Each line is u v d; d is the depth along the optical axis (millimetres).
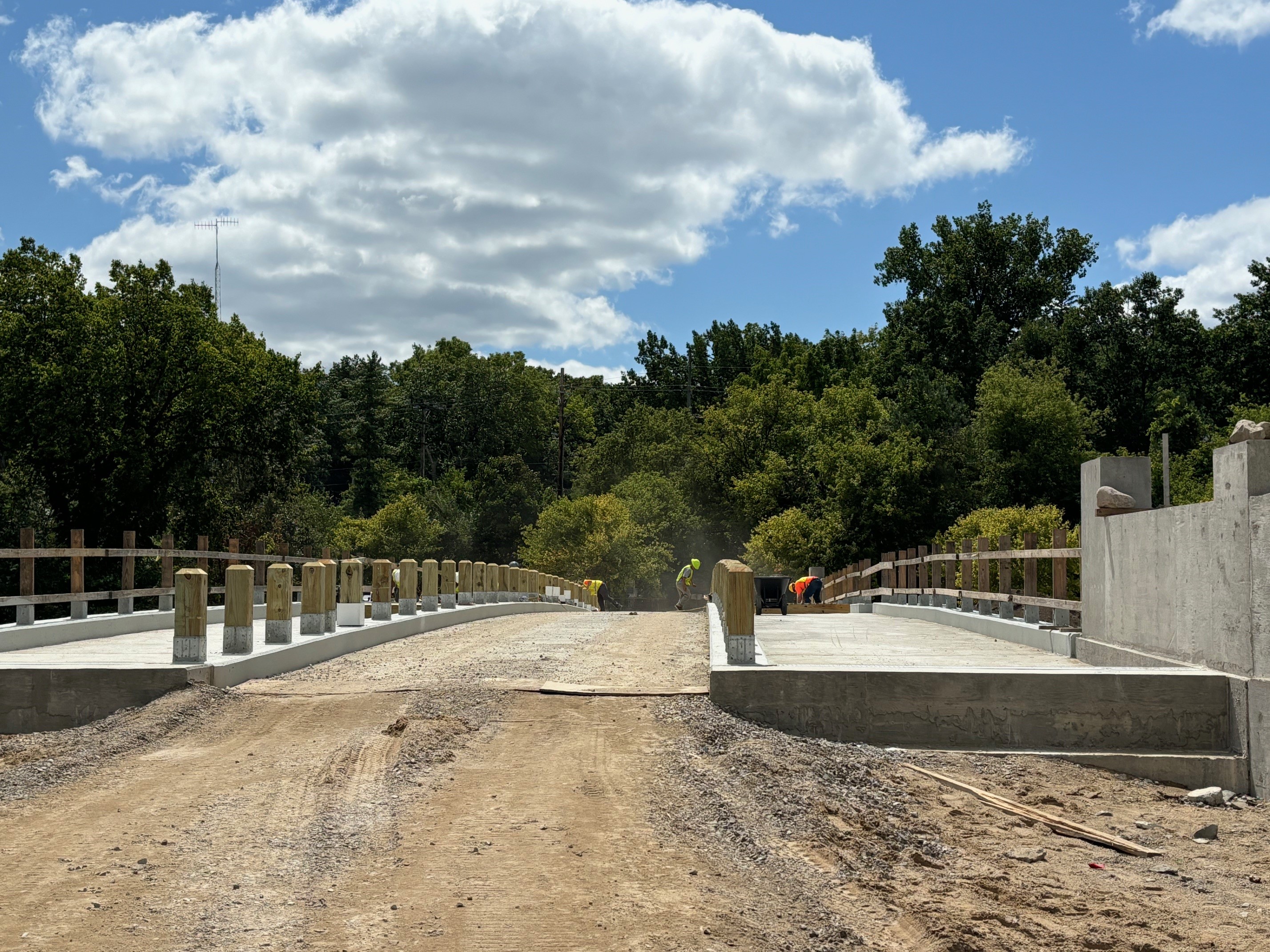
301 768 8102
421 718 9305
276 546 21359
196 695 9922
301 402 44125
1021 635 14484
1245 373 60969
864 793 7844
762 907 5605
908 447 58188
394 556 73625
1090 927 5617
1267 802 8492
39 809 7180
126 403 39656
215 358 39125
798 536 55719
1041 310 81688
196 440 41250
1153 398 66938
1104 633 11859
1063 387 63406
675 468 88938
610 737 8938
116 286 40312
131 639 14844
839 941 5176
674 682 10781
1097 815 8031
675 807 7289
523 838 6586
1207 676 9234
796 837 6770
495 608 22750
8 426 36250
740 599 10320
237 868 6020
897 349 82312
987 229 83125
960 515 57875
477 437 116688
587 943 5012
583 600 39625
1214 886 6496
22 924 5176
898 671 9578
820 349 107562
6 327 36094
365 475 101000
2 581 36594
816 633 17125
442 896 5617
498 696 10156
